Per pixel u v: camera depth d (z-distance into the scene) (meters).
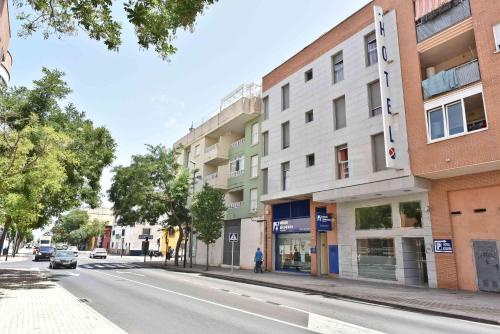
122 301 11.37
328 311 10.13
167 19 7.71
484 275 14.28
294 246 24.56
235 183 32.16
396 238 17.61
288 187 24.38
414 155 16.22
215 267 31.28
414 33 17.31
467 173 15.16
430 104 15.96
